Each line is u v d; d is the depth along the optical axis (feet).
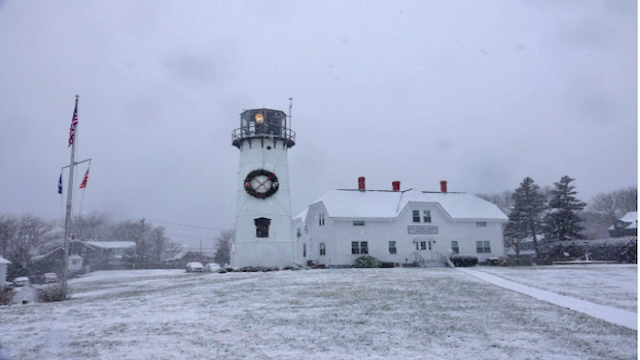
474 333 33.22
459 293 54.49
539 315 39.93
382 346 29.63
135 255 224.33
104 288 75.92
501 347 29.30
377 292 55.83
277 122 122.62
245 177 118.01
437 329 34.53
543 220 164.35
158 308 45.44
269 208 115.34
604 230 249.96
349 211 122.93
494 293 54.34
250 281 75.00
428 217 130.11
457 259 123.65
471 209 136.77
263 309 43.96
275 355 27.48
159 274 136.15
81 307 47.11
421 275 80.74
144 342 30.55
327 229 124.57
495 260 129.59
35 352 28.04
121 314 41.81
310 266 124.16
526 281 68.23
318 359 26.68
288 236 117.50
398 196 137.90
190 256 276.21
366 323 36.78
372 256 120.67
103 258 221.46
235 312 42.32
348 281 70.18
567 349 28.81
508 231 169.89
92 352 28.04
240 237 115.44
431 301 48.19
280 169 119.85
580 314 40.22
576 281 67.36
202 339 31.42
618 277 72.69
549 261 134.82
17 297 62.03
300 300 49.85
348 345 29.86
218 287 66.08
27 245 219.61
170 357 26.96
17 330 34.50
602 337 31.83
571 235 155.74
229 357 26.99
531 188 171.42
